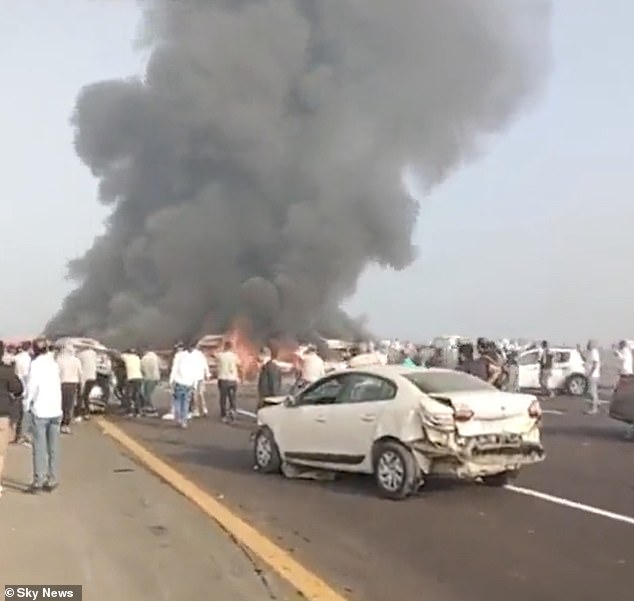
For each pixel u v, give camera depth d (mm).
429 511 9734
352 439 11133
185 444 16250
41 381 10453
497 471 10570
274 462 12383
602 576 6992
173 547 7734
